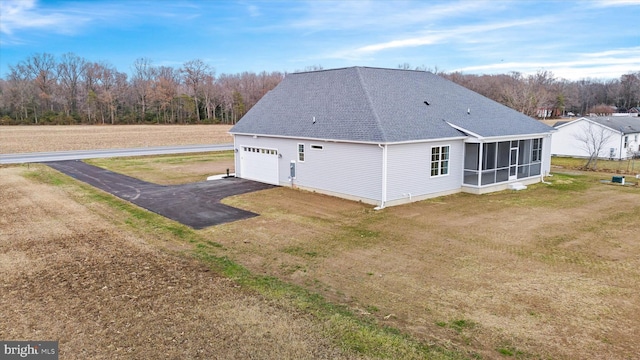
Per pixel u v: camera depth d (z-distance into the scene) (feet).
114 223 49.80
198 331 25.05
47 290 31.01
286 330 25.07
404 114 64.95
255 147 78.07
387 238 43.45
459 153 66.64
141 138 186.39
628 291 30.55
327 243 41.98
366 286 31.63
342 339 23.98
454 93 81.25
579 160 113.70
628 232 45.37
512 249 39.88
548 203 59.67
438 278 33.06
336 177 63.10
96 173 90.74
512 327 25.40
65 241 42.96
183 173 90.48
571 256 37.99
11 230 46.91
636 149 120.88
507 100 206.28
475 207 57.21
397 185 58.44
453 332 24.80
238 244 41.83
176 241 42.91
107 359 22.20
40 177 84.84
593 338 24.17
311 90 78.07
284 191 68.23
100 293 30.45
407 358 22.07
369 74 74.59
